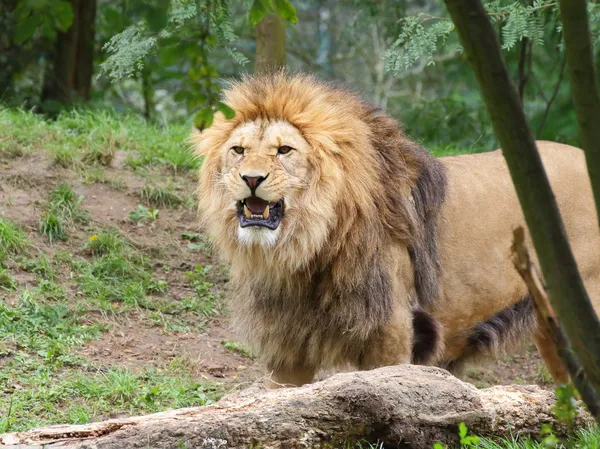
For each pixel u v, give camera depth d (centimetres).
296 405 768
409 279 1003
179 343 1297
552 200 486
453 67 2614
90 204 1548
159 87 2522
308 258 938
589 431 863
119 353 1230
